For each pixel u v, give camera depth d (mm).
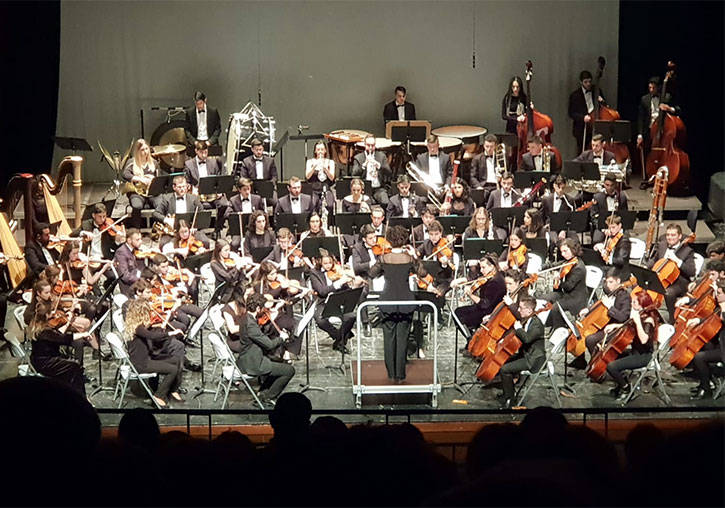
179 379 10727
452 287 12375
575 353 11094
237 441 6090
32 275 12883
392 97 18234
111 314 12250
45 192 14211
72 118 17828
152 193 14406
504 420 10297
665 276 12273
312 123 18266
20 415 2379
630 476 2561
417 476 4000
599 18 17938
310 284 12164
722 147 17375
